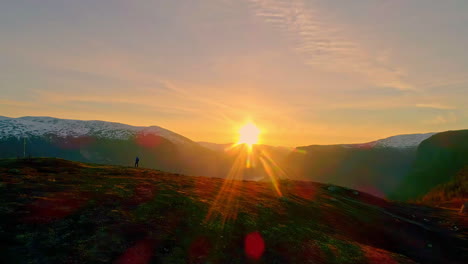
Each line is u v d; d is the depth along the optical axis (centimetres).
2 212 1677
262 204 3189
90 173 3381
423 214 5241
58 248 1462
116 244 1617
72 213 1855
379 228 3497
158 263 1552
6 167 3011
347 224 3309
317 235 2541
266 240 2175
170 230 1959
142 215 2080
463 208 5441
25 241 1452
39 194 2098
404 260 2359
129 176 3556
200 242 1908
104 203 2148
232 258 1811
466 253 3041
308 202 3950
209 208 2566
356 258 2173
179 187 3269
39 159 3828
